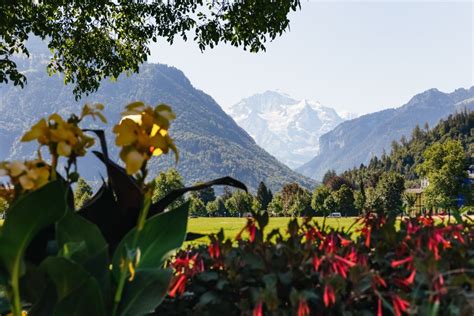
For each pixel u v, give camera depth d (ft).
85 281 6.80
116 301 6.91
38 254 8.26
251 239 8.21
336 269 7.00
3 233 6.48
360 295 6.55
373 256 8.46
